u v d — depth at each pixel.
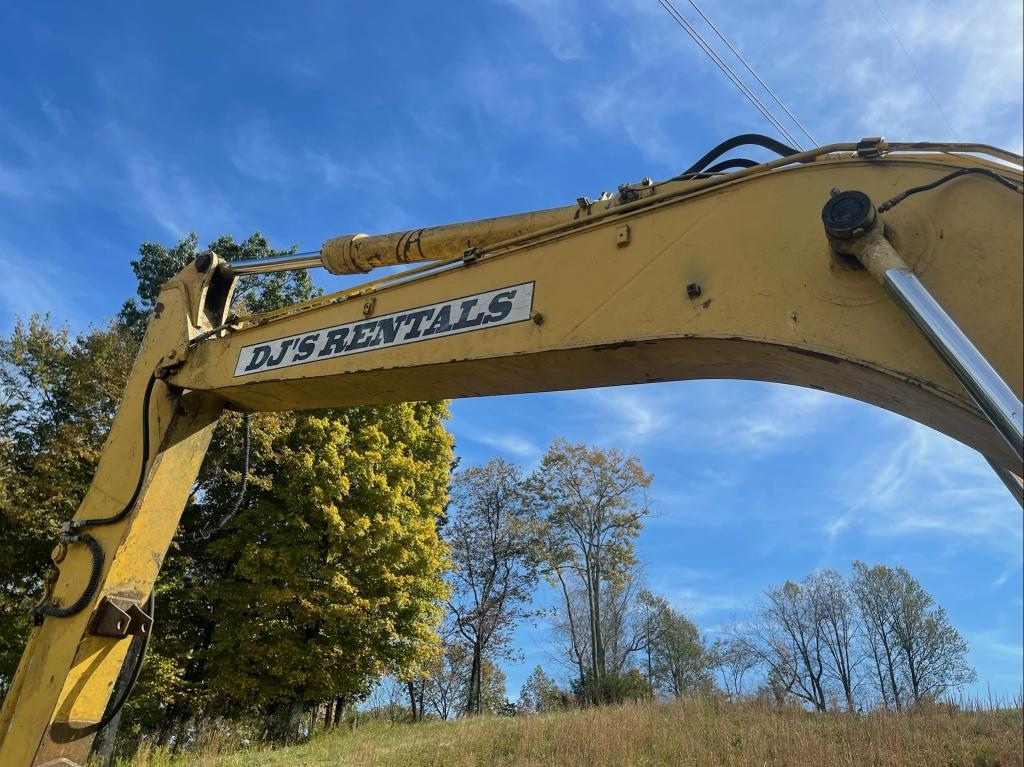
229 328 4.88
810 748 9.94
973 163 2.41
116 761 11.93
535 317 3.31
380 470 19.09
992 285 2.18
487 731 13.79
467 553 31.12
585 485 32.69
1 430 14.68
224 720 16.77
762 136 3.29
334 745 13.58
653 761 10.34
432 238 4.29
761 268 2.72
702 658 33.38
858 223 2.32
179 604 15.79
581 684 26.91
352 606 16.06
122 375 15.12
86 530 4.61
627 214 3.25
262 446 16.67
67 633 4.25
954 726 11.05
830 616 31.38
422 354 3.69
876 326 2.36
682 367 3.13
